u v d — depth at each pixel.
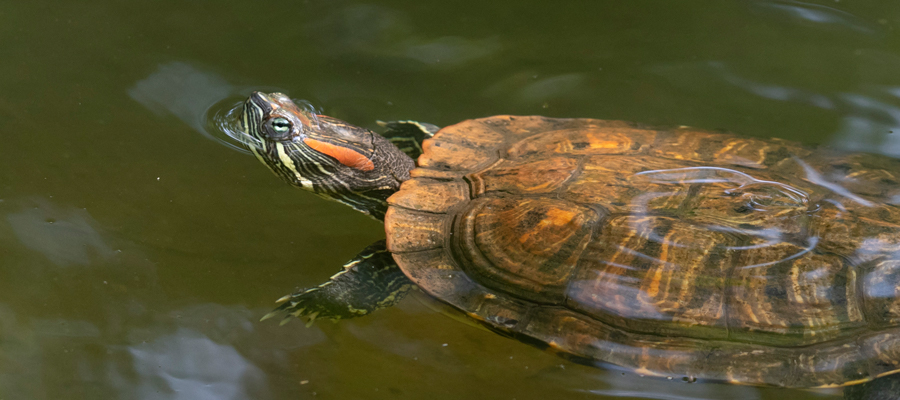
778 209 8.84
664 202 9.09
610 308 8.27
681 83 15.00
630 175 9.63
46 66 14.52
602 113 14.25
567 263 8.60
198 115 13.77
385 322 10.52
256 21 16.72
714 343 7.95
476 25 17.05
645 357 7.97
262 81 14.67
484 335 10.46
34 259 10.57
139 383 9.09
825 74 14.92
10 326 9.59
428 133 13.31
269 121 11.70
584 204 9.12
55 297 10.11
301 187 12.14
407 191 10.08
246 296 10.56
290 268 11.18
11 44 15.07
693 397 9.14
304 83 14.77
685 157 10.27
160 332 9.81
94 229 11.21
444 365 9.90
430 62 15.72
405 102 14.49
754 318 7.98
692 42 16.31
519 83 15.11
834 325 7.90
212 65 15.04
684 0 18.05
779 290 8.05
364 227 12.27
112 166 12.43
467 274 8.93
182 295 10.43
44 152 12.45
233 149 13.20
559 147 10.63
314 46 16.02
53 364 9.21
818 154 10.52
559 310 8.41
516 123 12.07
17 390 8.84
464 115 14.26
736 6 17.58
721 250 8.38
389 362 9.88
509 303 8.59
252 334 9.99
